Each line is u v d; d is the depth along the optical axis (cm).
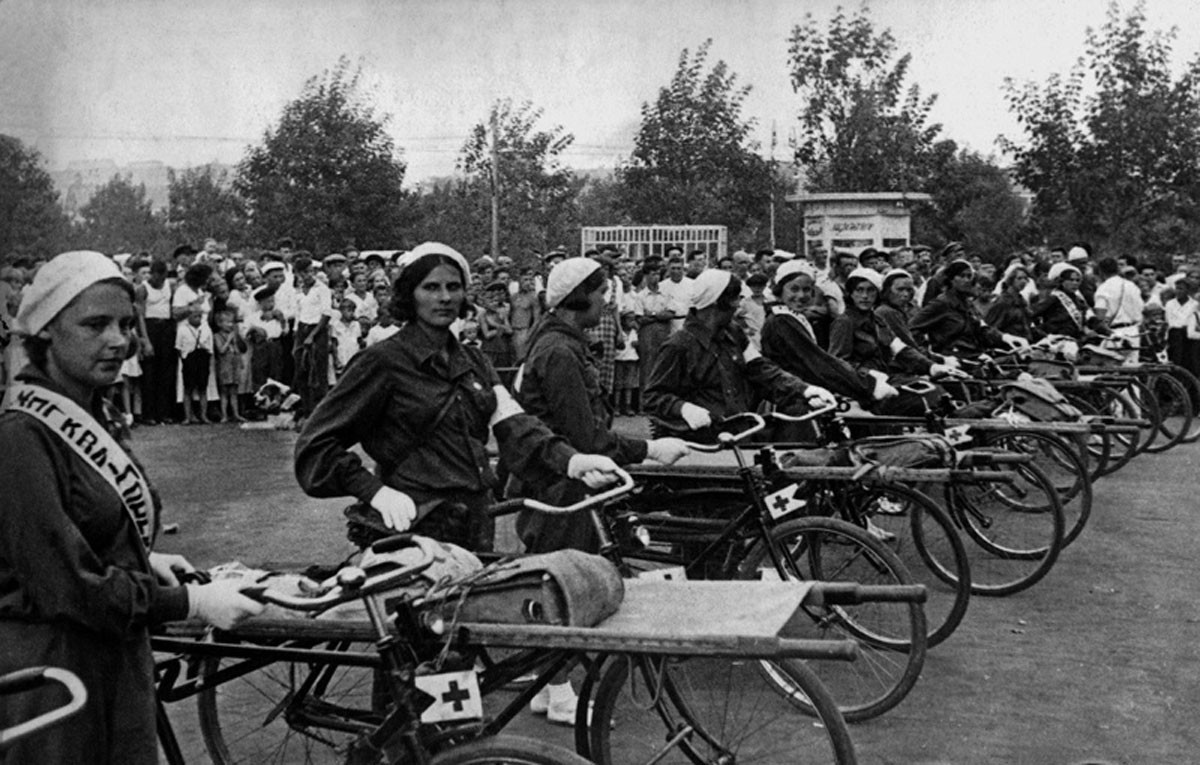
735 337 662
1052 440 820
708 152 2198
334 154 1905
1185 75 2019
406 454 441
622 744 459
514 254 2217
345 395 434
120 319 320
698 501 586
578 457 454
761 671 496
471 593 342
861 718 529
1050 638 649
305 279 1501
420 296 441
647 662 404
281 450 1274
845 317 852
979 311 1347
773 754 459
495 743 314
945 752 497
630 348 1695
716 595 367
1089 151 2058
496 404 462
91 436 316
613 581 355
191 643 368
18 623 308
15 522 303
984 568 763
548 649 345
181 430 1430
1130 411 1138
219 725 480
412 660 334
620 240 2166
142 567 325
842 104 2138
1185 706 552
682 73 2208
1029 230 2202
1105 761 470
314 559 806
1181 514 973
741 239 2423
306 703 410
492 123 2223
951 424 807
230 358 1491
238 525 913
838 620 585
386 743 329
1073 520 923
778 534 557
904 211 2092
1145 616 690
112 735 318
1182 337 1733
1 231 685
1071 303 1316
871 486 614
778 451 655
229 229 1961
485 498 449
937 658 613
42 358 320
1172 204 2039
